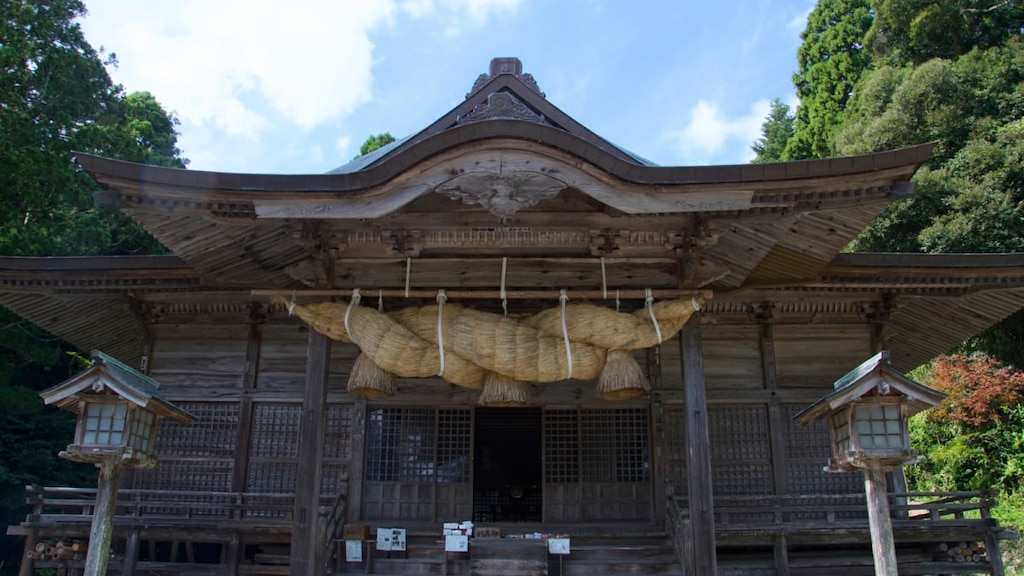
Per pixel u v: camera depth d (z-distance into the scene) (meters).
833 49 36.16
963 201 23.48
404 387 11.83
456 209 8.36
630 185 7.32
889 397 6.21
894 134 26.97
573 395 11.79
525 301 9.28
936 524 10.28
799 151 36.09
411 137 9.97
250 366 12.13
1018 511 19.59
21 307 11.72
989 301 11.73
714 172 7.27
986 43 29.78
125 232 26.14
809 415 6.79
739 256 8.84
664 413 11.72
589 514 11.30
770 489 11.59
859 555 11.08
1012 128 24.42
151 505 10.57
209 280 9.48
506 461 20.09
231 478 11.67
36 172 19.50
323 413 8.09
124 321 12.87
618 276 8.56
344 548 9.90
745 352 12.18
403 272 8.59
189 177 7.22
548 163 7.35
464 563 9.35
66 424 21.83
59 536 10.49
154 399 6.69
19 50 20.31
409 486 11.40
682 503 10.73
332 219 8.02
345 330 8.18
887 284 10.92
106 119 26.58
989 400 21.64
